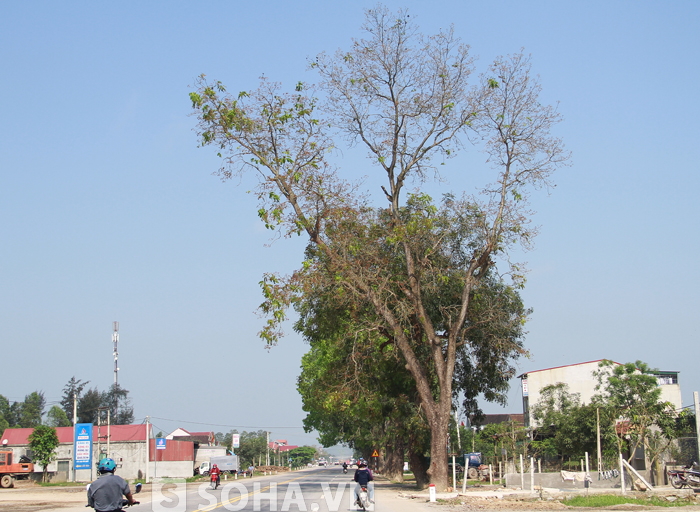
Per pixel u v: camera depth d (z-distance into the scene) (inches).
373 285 1291.8
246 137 1193.4
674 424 1588.3
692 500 916.6
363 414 1487.5
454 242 1386.6
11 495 1525.6
